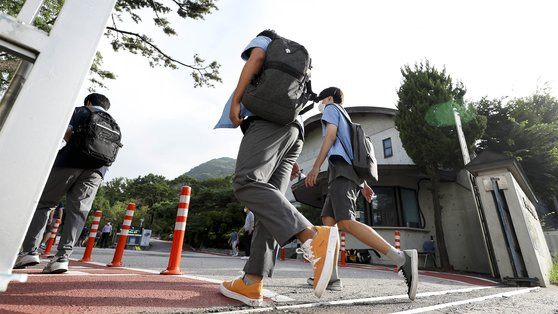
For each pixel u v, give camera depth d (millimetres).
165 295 1529
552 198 13047
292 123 1572
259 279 1505
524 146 12055
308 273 3773
